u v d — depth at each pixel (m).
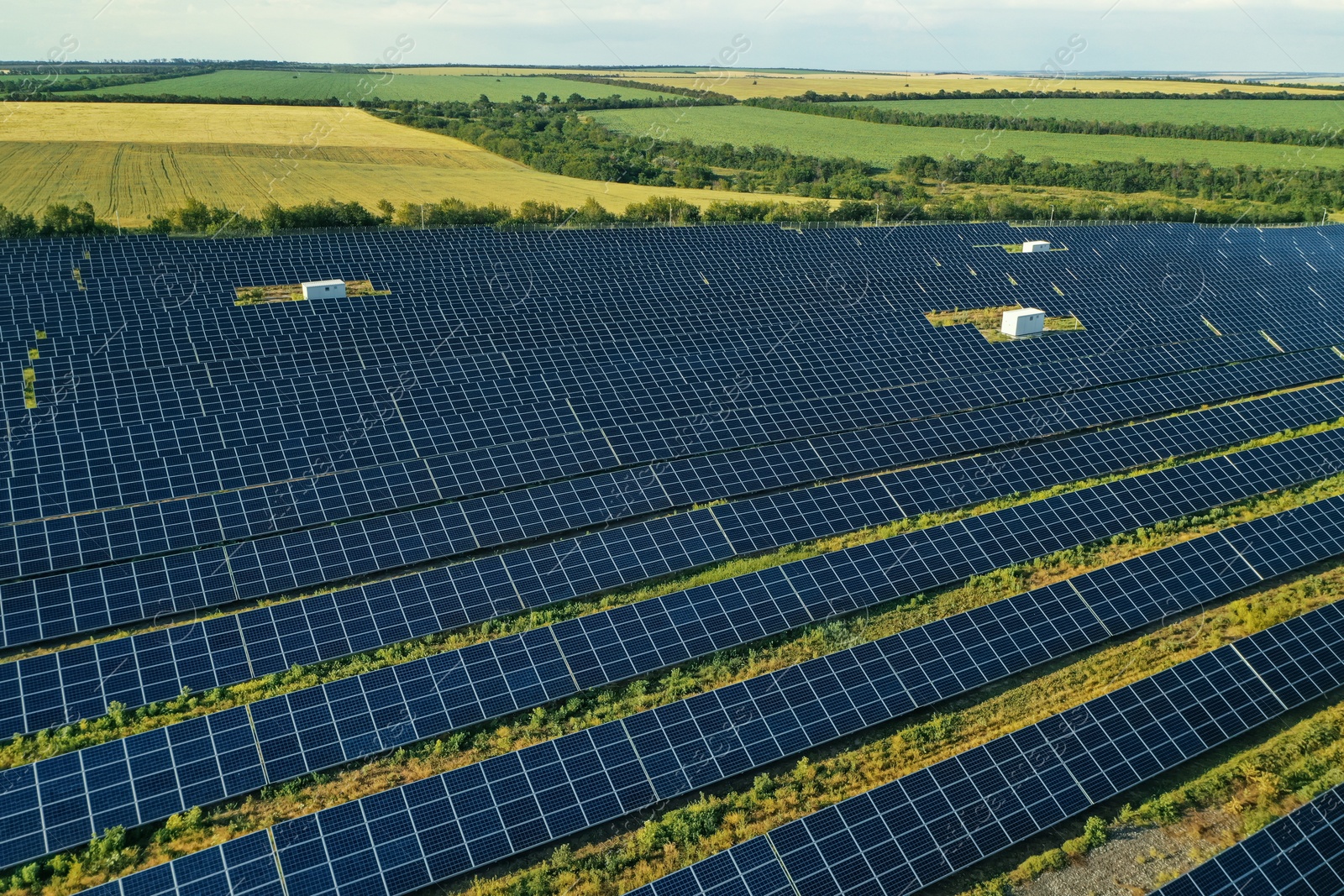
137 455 46.91
